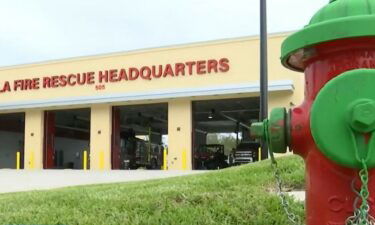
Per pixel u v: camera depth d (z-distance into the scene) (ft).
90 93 94.89
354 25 6.10
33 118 100.37
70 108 98.48
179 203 17.47
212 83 85.15
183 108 86.94
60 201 19.63
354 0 6.63
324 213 6.64
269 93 81.71
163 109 101.86
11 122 129.08
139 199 17.89
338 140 6.29
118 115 96.07
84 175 57.67
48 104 96.12
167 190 19.62
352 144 6.21
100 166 92.22
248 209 16.19
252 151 94.32
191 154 85.71
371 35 6.11
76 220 15.90
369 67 6.41
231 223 15.40
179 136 86.58
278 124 6.91
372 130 6.10
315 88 6.79
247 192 18.71
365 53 6.42
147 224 15.28
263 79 42.98
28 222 16.10
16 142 131.13
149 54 90.58
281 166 25.49
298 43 6.56
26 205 19.66
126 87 91.91
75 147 148.87
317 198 6.72
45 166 99.71
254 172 24.97
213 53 85.66
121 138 116.06
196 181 23.20
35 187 42.78
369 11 6.49
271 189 20.99
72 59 97.19
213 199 17.34
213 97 85.15
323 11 6.88
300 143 6.92
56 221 15.88
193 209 16.37
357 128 6.13
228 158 104.32
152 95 87.15
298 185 22.34
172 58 88.69
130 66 92.02
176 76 87.97
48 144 100.68
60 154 141.38
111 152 92.99
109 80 93.50
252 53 83.10
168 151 87.10
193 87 85.56
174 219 15.33
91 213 16.70
